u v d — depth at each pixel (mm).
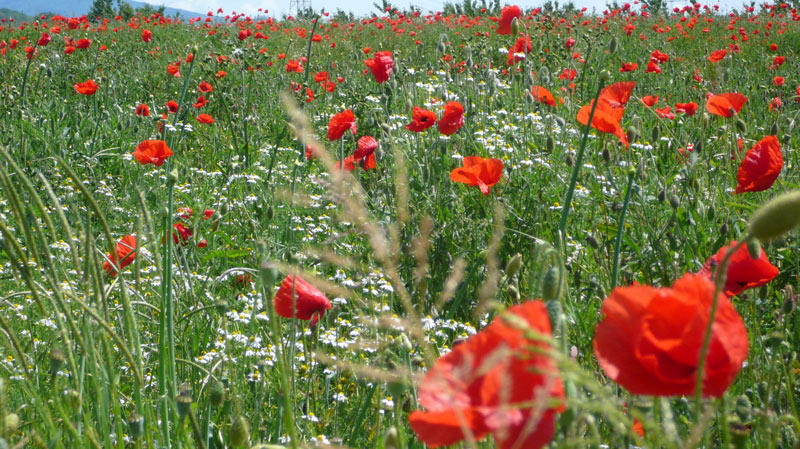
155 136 7102
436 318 3184
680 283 1060
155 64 12398
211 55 7766
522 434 822
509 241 3959
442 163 4984
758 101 7832
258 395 2521
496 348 882
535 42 9094
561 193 4664
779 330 2574
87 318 1829
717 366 980
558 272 1227
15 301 3494
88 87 7711
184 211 4555
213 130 7523
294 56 13570
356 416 2611
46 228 4609
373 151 4598
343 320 3156
